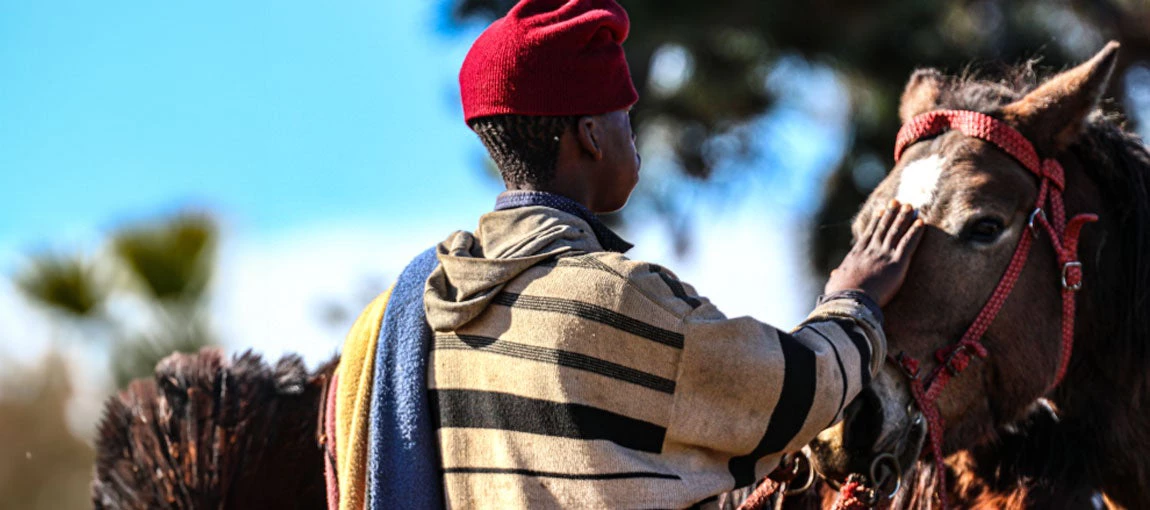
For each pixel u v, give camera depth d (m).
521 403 2.03
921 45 9.55
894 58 9.58
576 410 2.00
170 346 7.42
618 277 2.04
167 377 3.94
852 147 10.05
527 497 2.00
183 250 7.59
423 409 2.10
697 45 10.02
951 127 2.73
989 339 2.58
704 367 2.03
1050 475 2.85
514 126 2.20
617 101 2.22
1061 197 2.70
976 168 2.63
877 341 2.25
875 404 2.43
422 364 2.12
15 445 12.38
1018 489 2.88
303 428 3.84
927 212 2.61
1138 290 2.76
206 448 3.79
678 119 10.41
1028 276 2.63
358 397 2.18
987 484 2.92
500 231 2.17
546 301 2.05
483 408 2.06
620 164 2.26
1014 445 2.90
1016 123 2.71
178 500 3.76
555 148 2.21
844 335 2.20
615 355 2.02
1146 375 2.76
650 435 2.03
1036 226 2.65
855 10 9.57
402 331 2.17
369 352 2.21
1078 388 2.82
